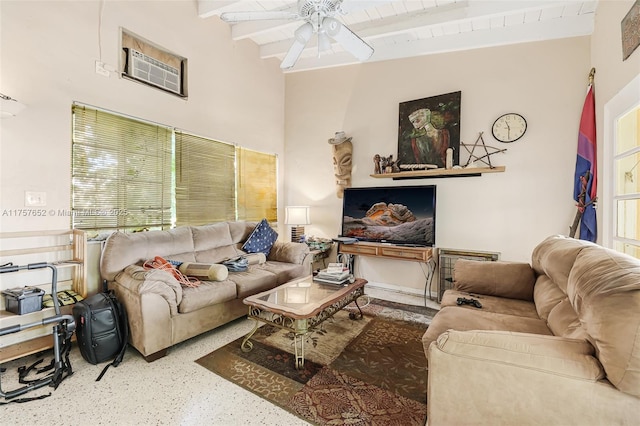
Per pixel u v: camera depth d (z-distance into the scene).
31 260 2.31
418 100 3.86
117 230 2.87
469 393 1.18
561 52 3.17
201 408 1.66
